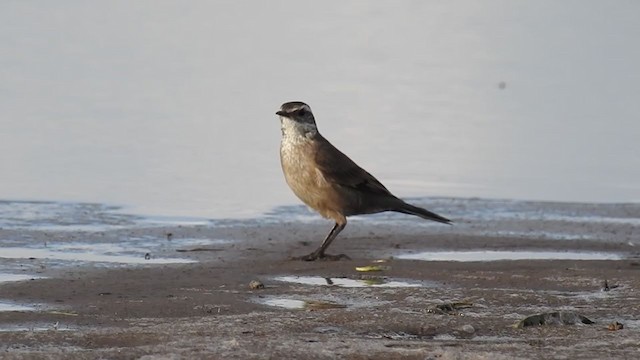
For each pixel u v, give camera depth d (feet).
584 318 35.37
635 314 36.40
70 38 97.96
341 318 34.55
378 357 30.48
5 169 60.95
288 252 48.01
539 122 74.64
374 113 75.20
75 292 38.83
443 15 112.98
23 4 111.96
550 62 93.66
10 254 45.44
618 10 116.78
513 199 58.54
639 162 65.72
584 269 43.83
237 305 36.96
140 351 30.42
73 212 53.16
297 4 116.57
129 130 70.08
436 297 38.27
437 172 63.21
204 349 30.58
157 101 77.46
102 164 62.54
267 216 54.19
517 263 45.57
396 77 86.48
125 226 51.19
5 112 73.31
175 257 46.03
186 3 115.55
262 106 76.59
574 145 69.41
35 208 53.72
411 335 33.60
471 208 56.80
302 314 35.06
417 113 75.92
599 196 59.31
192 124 71.51
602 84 85.97
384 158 65.57
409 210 50.65
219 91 80.59
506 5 118.52
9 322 34.14
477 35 103.60
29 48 93.50
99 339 32.07
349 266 44.45
